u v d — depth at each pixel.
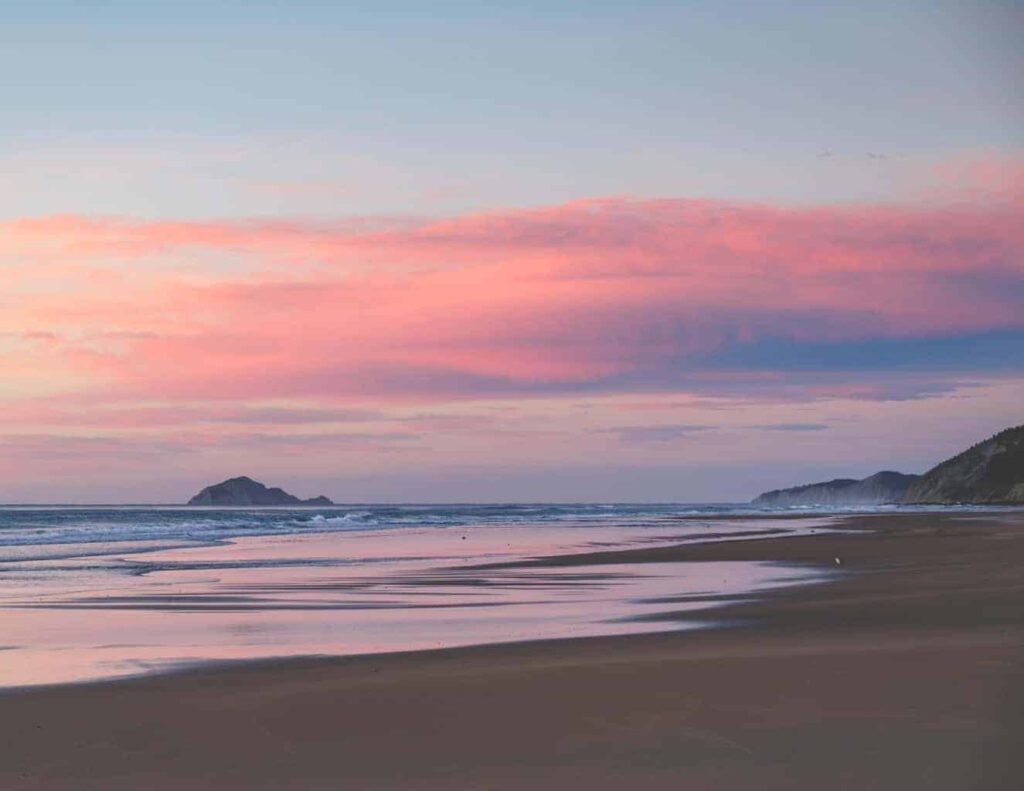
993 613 19.67
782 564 36.38
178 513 166.25
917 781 8.41
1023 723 10.12
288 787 8.69
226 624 20.56
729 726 10.23
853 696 11.38
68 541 58.59
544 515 132.12
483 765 9.19
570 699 11.70
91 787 8.80
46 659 16.06
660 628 18.81
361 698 12.12
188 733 10.59
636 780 8.62
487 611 22.55
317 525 88.31
